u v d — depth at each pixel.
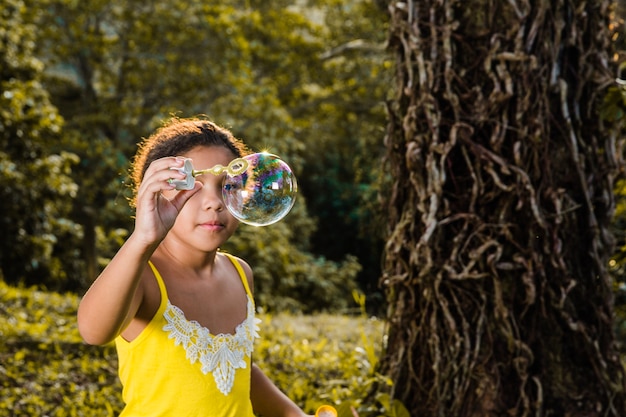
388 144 3.77
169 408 2.24
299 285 15.03
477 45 3.49
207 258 2.38
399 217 3.74
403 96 3.71
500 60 3.44
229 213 2.28
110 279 1.98
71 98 16.06
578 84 3.55
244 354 2.41
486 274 3.44
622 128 3.82
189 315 2.29
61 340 6.54
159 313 2.23
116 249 16.16
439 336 3.56
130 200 2.52
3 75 11.54
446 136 3.52
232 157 2.34
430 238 3.51
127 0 15.65
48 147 12.08
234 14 16.19
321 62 16.83
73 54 15.11
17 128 11.17
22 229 11.62
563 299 3.45
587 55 3.57
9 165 11.08
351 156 17.75
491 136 3.45
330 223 17.98
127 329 2.23
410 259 3.60
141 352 2.23
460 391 3.50
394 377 3.73
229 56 15.17
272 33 16.39
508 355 3.46
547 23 3.47
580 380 3.49
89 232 15.02
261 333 7.20
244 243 14.39
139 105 15.51
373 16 16.11
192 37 15.24
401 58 3.72
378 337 6.79
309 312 15.02
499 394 3.46
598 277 3.57
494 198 3.45
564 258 3.50
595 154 3.60
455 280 3.50
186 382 2.25
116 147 15.37
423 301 3.62
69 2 15.13
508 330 3.45
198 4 15.55
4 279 11.63
